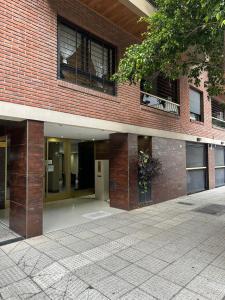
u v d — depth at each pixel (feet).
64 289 10.39
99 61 23.47
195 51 23.04
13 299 9.75
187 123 35.86
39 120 17.10
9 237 16.39
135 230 18.35
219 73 22.93
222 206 27.40
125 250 14.49
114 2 20.59
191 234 17.48
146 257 13.52
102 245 15.28
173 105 33.53
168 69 22.63
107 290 10.28
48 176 29.71
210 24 16.17
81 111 20.13
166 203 29.09
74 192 35.04
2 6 15.52
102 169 30.78
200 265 12.54
